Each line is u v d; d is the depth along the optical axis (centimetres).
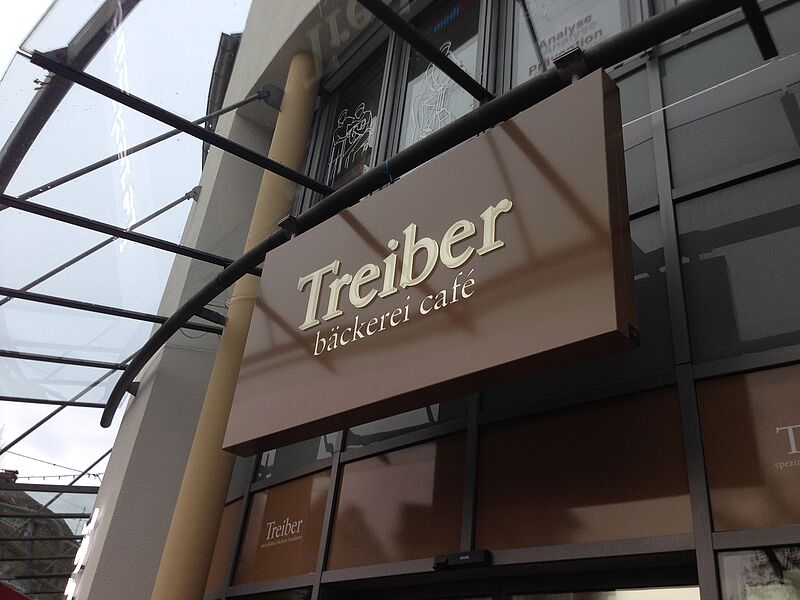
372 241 364
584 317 240
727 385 278
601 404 317
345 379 329
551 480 318
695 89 363
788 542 233
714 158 336
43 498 947
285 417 352
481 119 336
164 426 641
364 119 623
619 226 254
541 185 285
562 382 340
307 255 407
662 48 389
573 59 304
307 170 664
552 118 297
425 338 298
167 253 526
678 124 360
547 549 300
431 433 392
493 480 344
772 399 263
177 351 675
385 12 351
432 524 364
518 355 253
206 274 644
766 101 329
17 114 398
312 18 550
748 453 260
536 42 485
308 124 593
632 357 318
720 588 245
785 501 243
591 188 264
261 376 387
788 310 278
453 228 316
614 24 433
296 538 461
